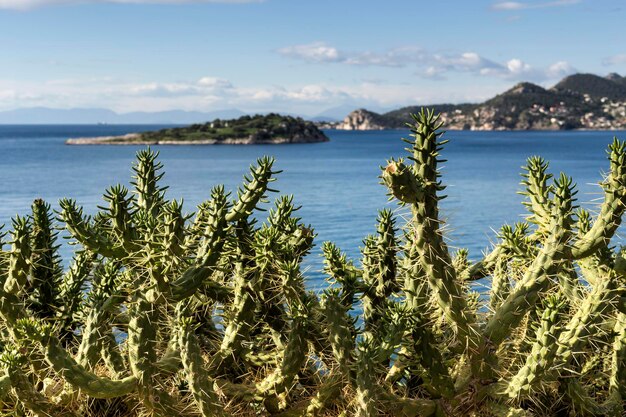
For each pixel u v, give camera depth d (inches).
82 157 3993.6
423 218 103.4
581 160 3289.9
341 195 1679.4
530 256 123.6
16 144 6609.3
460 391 112.0
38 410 102.6
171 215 101.3
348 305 122.9
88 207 1457.9
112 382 101.8
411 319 109.1
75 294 124.1
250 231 119.0
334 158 3939.5
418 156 102.3
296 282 110.7
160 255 101.2
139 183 118.9
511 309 110.3
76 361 106.9
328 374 113.3
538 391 112.9
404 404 109.6
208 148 6003.9
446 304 107.0
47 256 122.8
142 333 103.0
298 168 2945.4
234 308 117.0
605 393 123.3
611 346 122.4
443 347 114.3
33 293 122.2
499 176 2283.5
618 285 114.3
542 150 4645.7
